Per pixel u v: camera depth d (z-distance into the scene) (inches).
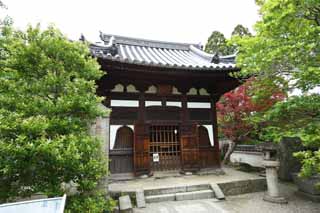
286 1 144.9
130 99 315.3
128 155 301.6
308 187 243.3
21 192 125.7
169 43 476.1
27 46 139.4
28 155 112.7
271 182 237.6
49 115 135.0
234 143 449.1
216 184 259.0
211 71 295.9
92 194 142.6
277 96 247.9
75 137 131.9
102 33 435.5
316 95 169.9
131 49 416.2
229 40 194.9
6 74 137.4
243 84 310.3
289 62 168.2
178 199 238.1
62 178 130.2
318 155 135.4
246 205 220.1
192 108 344.2
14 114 120.8
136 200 220.8
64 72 146.8
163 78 318.3
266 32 169.6
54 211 90.1
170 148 332.2
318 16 152.5
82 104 138.7
